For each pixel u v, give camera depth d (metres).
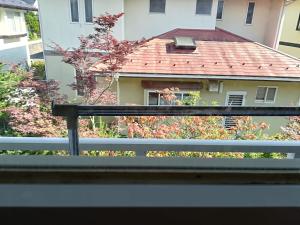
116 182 0.43
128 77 4.71
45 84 3.67
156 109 0.72
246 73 4.75
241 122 2.72
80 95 4.19
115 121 2.83
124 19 6.34
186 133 2.56
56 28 5.72
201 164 0.46
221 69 4.88
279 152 1.14
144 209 0.43
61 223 0.43
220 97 4.94
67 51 4.66
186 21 6.49
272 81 4.74
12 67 3.81
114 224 0.44
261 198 0.43
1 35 5.59
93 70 4.24
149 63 4.93
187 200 0.43
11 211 0.42
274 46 7.09
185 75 4.67
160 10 6.39
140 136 2.57
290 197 0.43
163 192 0.43
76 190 0.42
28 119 2.74
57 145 1.10
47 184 0.42
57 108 0.69
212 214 0.44
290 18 8.20
